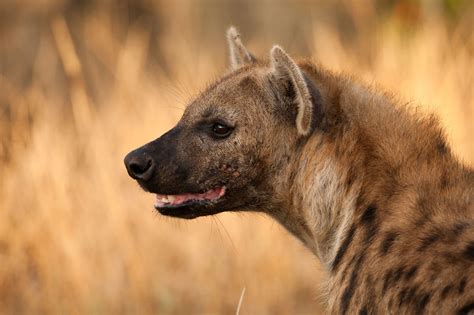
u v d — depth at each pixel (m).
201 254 13.73
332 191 8.46
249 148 8.93
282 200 8.96
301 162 8.73
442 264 7.53
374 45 18.20
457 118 14.96
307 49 22.27
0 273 13.12
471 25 17.78
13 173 13.60
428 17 17.80
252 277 13.44
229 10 23.95
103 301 13.03
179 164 9.02
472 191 8.04
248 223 13.78
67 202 13.41
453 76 15.65
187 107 9.26
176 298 13.41
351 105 8.54
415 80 15.48
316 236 8.70
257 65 9.35
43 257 13.14
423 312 7.47
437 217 7.85
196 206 9.10
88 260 13.24
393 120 8.45
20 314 13.05
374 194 8.21
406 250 7.77
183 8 22.97
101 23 20.27
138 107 15.62
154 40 22.59
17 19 23.06
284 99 8.79
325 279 8.73
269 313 13.29
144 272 13.36
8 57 22.11
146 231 13.88
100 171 14.09
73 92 15.48
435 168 8.20
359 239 8.16
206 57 18.61
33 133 14.09
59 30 19.47
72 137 15.34
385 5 19.39
